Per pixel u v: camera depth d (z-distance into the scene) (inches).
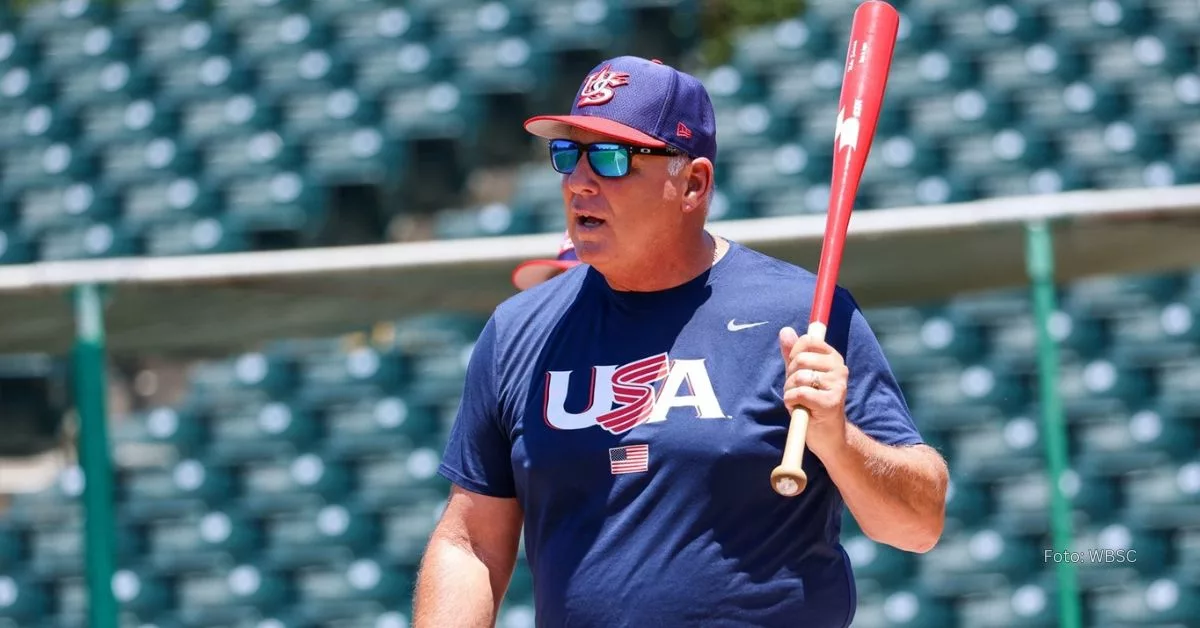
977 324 1455.5
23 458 1568.7
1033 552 1323.8
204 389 1507.1
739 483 335.6
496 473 374.6
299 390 1489.9
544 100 1726.1
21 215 1712.6
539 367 359.3
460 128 1679.4
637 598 335.6
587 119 344.5
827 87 1659.7
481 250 706.2
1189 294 1438.2
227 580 1395.2
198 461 1464.1
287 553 1405.0
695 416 337.1
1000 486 1364.4
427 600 370.3
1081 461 1374.3
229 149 1702.8
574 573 342.3
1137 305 1441.9
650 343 347.6
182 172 1701.5
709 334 345.1
